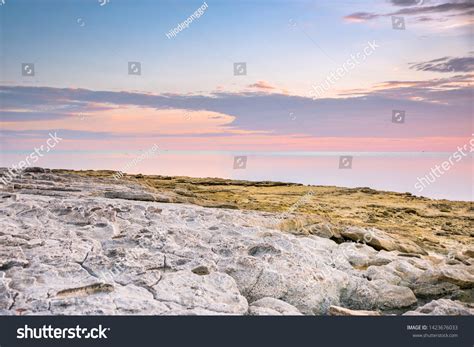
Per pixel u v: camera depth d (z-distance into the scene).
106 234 5.17
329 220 7.62
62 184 9.02
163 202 8.27
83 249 4.50
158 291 3.79
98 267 4.11
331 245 5.97
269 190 14.02
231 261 4.52
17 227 5.12
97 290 3.70
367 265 5.43
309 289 4.27
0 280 3.66
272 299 3.99
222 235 5.50
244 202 10.80
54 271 3.90
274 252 4.95
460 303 4.45
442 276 4.88
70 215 5.83
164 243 4.91
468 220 9.46
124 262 4.21
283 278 4.27
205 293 3.83
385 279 4.93
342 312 3.97
